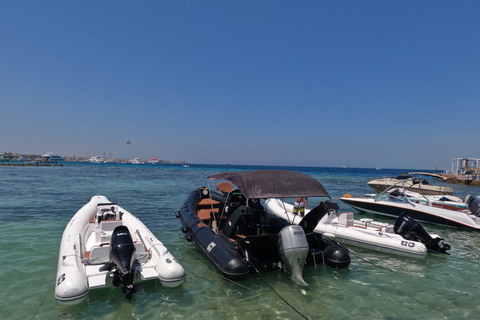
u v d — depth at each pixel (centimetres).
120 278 440
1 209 1121
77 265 455
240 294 482
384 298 484
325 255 590
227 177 593
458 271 610
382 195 1148
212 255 559
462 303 472
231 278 502
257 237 600
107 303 439
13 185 2014
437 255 709
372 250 734
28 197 1441
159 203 1368
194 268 590
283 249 508
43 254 632
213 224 726
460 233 935
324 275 568
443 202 1107
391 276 577
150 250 539
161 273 470
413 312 441
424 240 718
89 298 449
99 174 3625
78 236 574
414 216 1048
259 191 527
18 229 834
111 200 1430
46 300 441
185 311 426
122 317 404
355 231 770
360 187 2534
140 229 639
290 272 517
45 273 536
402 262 657
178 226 926
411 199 1160
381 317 425
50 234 786
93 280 439
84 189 1850
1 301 435
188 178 3234
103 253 487
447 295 500
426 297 491
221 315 418
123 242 457
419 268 622
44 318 395
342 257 576
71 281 411
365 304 462
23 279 509
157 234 832
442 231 959
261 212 641
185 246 728
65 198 1430
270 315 421
